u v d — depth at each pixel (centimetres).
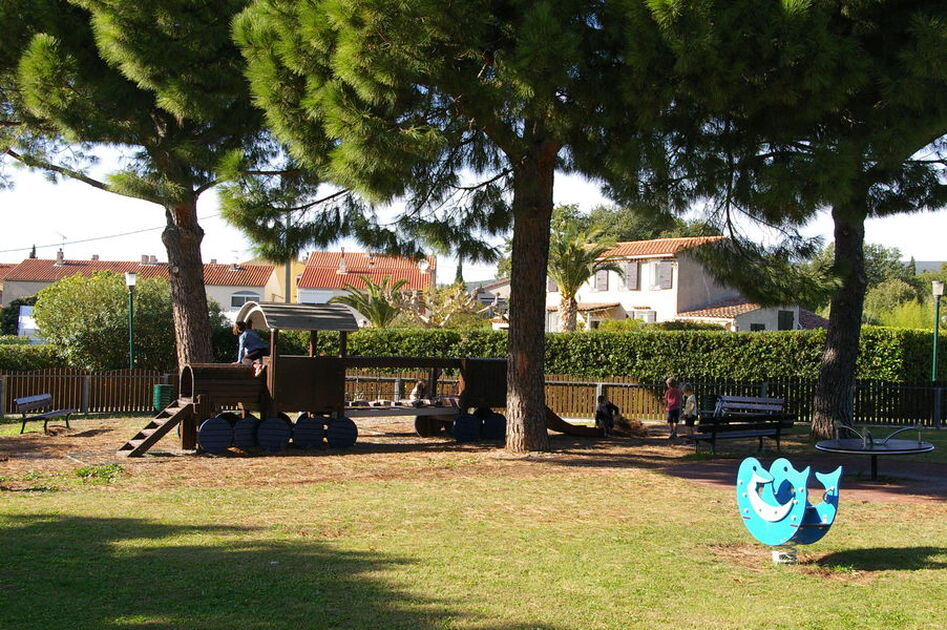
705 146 1253
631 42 1055
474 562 737
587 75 1181
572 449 1650
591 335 2705
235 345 2838
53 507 987
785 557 751
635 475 1319
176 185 1795
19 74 1666
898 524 943
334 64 1039
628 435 1934
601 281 5025
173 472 1295
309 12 1058
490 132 1332
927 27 1027
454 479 1259
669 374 2636
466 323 3694
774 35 1016
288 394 1583
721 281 1619
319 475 1291
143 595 618
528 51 1041
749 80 1071
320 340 2920
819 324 4541
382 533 862
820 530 743
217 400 1547
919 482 1282
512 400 1567
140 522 899
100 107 1742
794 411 2333
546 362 2738
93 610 577
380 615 580
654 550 795
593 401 2414
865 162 1141
